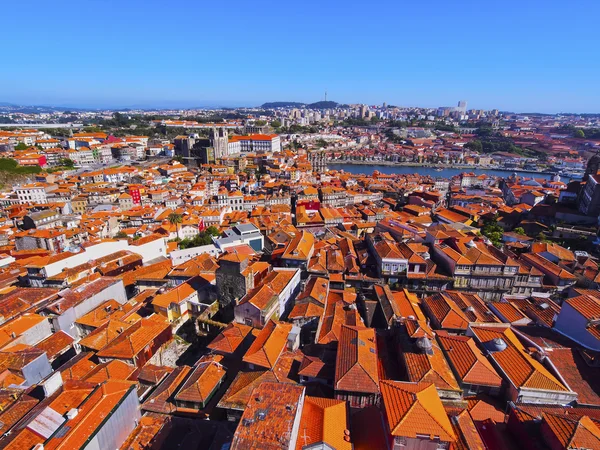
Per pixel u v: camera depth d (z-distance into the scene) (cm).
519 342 5666
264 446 3412
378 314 7025
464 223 12669
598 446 3409
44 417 4272
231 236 11925
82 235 13988
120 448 4400
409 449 3678
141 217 16738
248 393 4931
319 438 3844
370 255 9581
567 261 8875
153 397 5288
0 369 5525
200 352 7338
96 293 8006
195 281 8469
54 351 6638
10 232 14412
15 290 8200
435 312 6812
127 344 6153
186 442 4444
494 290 8300
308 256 9419
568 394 4500
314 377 5141
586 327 5425
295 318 6769
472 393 4900
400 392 4150
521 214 14262
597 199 12644
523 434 3906
